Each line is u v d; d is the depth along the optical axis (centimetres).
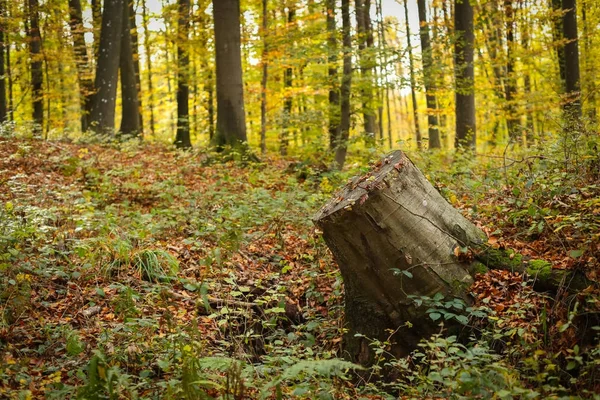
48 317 507
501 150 1230
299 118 1623
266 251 702
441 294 451
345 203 446
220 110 1370
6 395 363
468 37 1458
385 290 459
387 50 1277
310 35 1529
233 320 539
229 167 1218
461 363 366
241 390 360
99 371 354
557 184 591
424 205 462
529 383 380
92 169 1005
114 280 588
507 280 454
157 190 930
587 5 1664
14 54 2161
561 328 364
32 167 1001
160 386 393
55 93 2059
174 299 560
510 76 1686
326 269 630
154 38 2430
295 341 526
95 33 2230
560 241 483
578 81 1391
